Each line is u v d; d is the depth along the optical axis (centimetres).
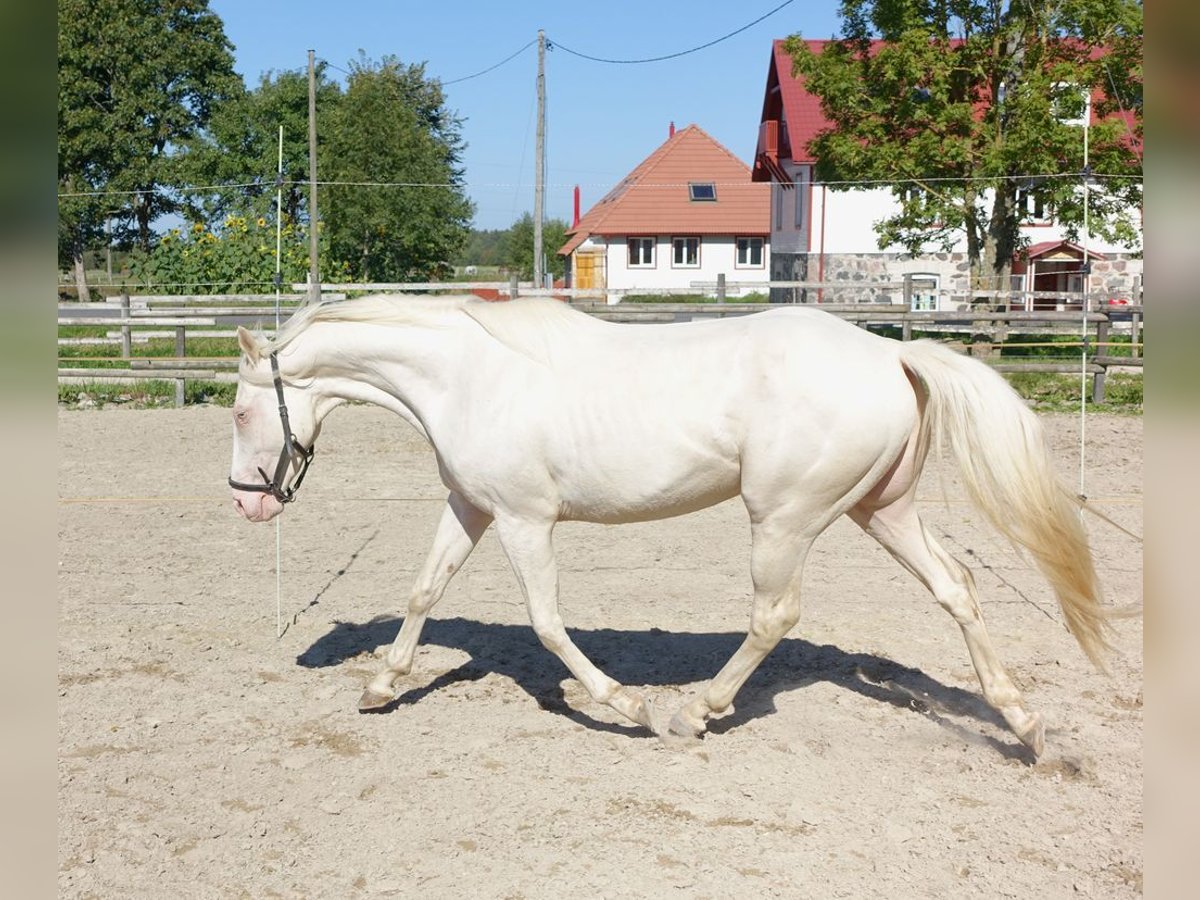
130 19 3891
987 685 409
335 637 561
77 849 351
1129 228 1642
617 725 453
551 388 416
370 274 2839
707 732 442
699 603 616
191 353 1731
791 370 393
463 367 431
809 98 2786
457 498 459
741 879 332
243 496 470
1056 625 568
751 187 4128
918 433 412
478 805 381
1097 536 763
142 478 984
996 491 382
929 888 327
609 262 4091
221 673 509
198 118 4081
